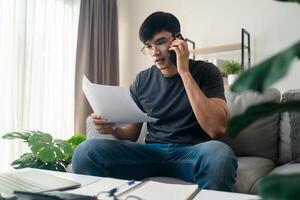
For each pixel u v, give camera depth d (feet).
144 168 4.17
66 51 9.08
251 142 5.28
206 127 3.90
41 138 5.80
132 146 4.11
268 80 0.67
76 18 9.46
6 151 7.32
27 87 7.81
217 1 9.55
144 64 10.84
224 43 9.37
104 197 2.19
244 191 3.96
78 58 9.12
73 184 2.57
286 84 8.21
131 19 11.19
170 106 4.49
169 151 4.12
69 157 5.88
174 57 4.42
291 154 4.93
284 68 0.65
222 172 3.24
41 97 8.16
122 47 11.32
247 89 0.71
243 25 9.14
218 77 4.38
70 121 9.12
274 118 5.30
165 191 2.33
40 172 3.17
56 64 8.74
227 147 3.45
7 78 7.41
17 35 7.63
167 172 4.18
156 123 4.59
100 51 9.86
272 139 5.27
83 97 9.06
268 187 0.68
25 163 5.81
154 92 4.73
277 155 5.29
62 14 9.00
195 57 9.68
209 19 9.66
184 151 3.97
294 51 0.67
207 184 3.29
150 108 4.69
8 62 7.44
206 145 3.59
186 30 10.02
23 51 7.70
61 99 8.87
